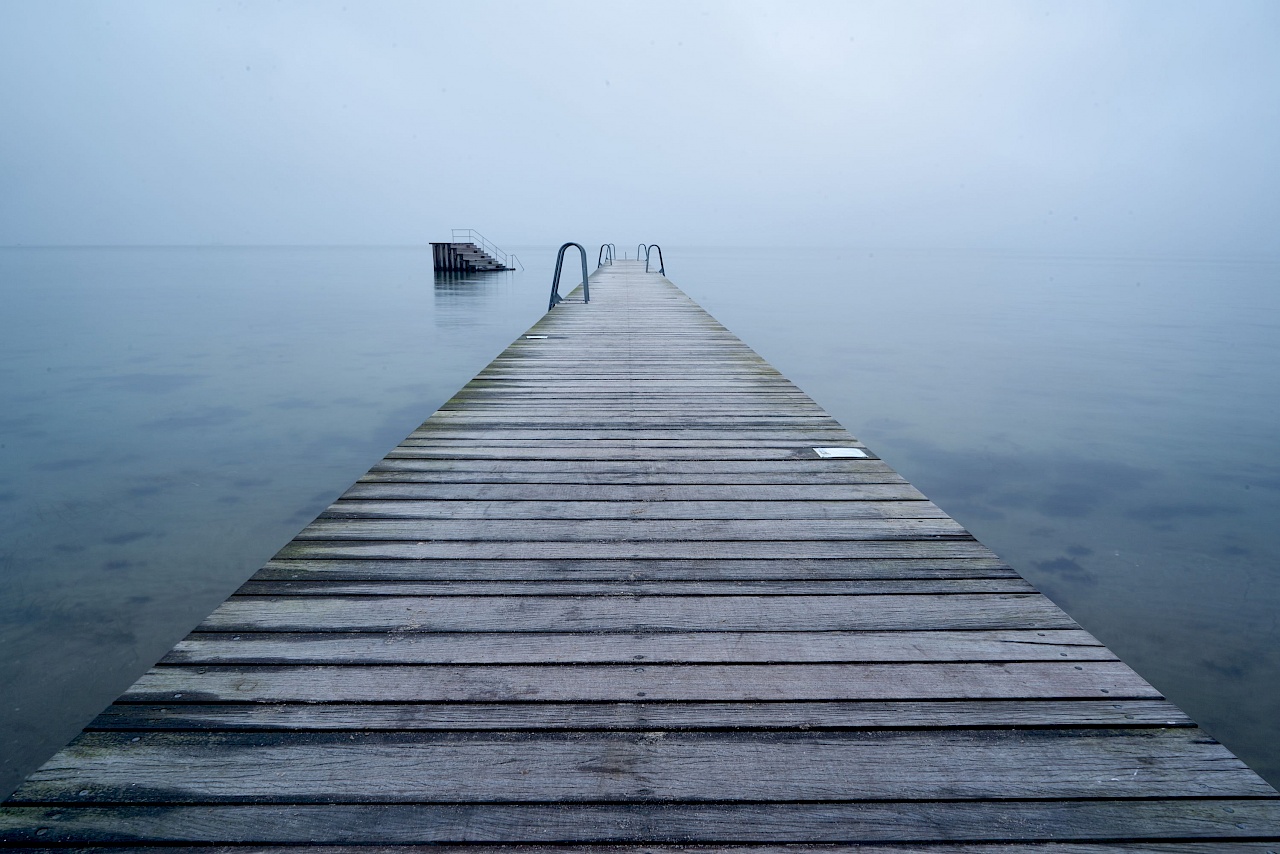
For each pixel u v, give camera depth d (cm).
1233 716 247
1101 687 132
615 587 170
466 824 101
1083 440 686
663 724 122
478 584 171
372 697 128
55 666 264
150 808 103
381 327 1473
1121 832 101
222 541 390
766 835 100
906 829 101
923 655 142
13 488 479
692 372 437
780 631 151
